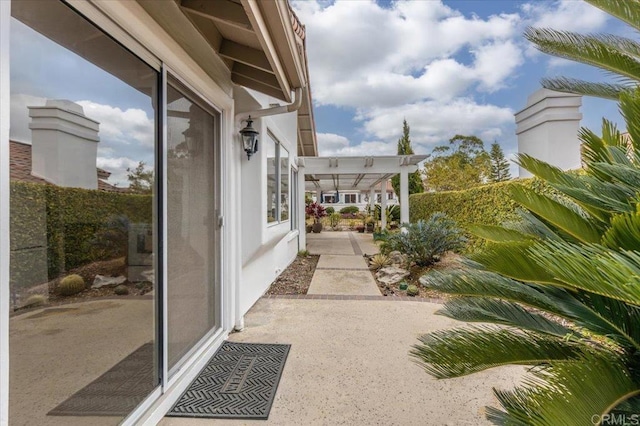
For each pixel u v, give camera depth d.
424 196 12.20
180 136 2.88
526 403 1.57
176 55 2.66
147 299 2.39
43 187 1.62
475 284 2.10
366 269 8.39
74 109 1.79
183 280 2.94
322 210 19.95
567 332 1.96
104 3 1.90
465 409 2.59
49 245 1.65
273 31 2.68
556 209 2.12
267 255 6.22
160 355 2.52
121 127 2.15
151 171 2.44
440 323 4.44
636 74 3.20
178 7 2.65
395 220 18.89
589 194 2.03
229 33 3.31
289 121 8.49
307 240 15.43
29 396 1.56
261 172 4.52
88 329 1.88
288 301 5.46
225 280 3.90
